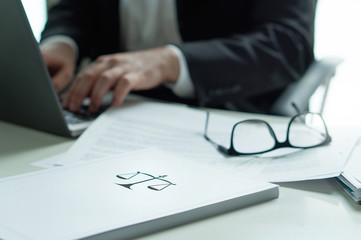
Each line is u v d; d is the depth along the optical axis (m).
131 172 0.43
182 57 0.91
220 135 0.63
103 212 0.34
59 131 0.64
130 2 1.25
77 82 0.80
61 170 0.43
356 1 1.91
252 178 0.43
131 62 0.85
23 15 0.56
